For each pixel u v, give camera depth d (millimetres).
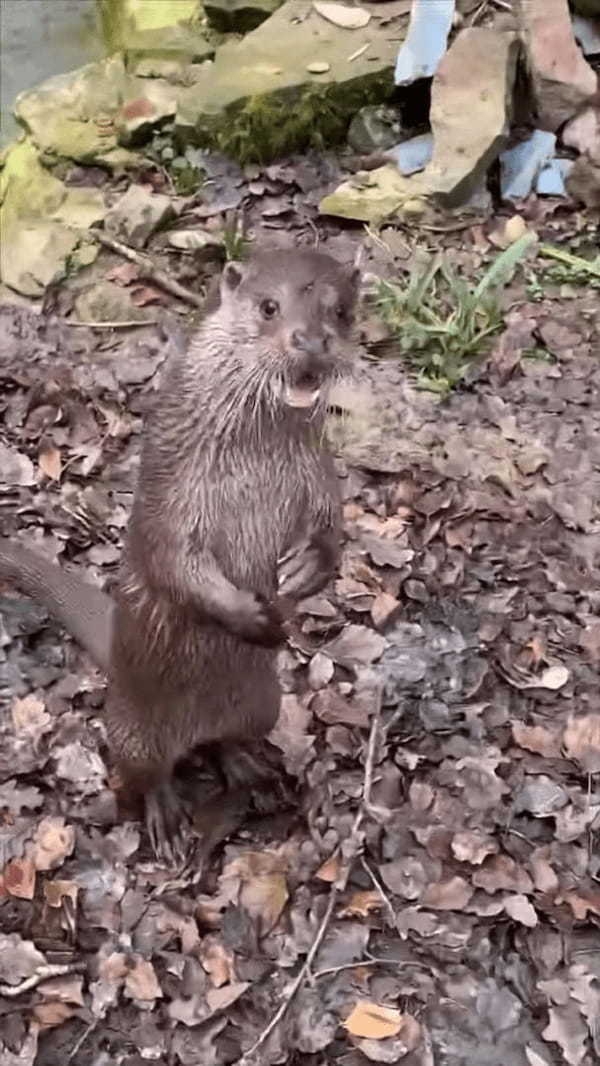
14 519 2307
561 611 2244
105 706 1928
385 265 2758
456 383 2559
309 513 1684
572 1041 1835
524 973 1889
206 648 1747
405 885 1942
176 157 2926
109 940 1891
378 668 2156
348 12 3098
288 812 2008
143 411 2500
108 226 2805
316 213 2863
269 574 1702
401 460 2428
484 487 2402
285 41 3025
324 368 1585
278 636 1675
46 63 3344
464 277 2744
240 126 2893
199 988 1856
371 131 2939
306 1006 1852
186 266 2764
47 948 1876
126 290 2721
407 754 2064
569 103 2926
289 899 1927
